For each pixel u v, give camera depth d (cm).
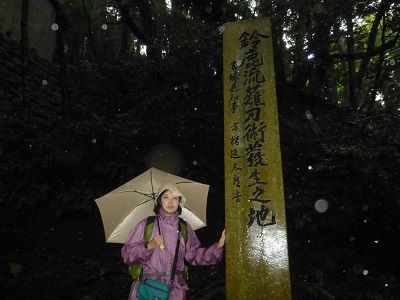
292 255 666
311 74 1079
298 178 795
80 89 1223
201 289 541
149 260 275
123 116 919
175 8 1070
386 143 832
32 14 1411
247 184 383
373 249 707
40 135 858
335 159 765
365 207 749
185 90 907
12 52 1146
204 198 314
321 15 793
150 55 1000
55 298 476
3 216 700
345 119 939
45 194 745
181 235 286
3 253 595
